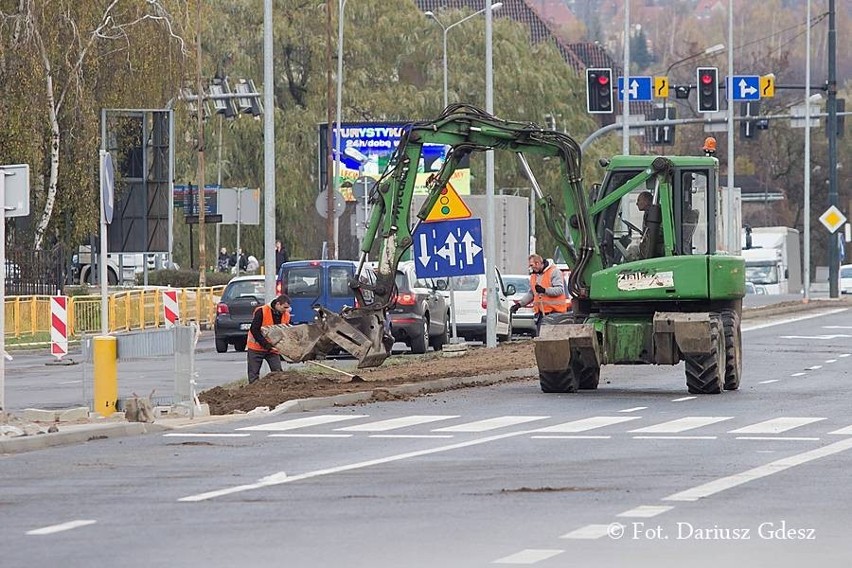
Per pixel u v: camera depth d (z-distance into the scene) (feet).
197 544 80.33
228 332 281.13
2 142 363.15
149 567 74.13
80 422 147.02
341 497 97.14
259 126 517.14
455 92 556.51
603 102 332.60
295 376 186.29
